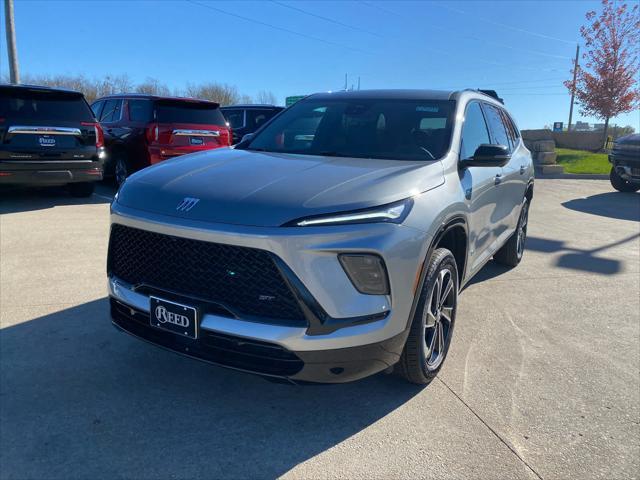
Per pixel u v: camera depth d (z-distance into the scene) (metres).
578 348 3.97
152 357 3.49
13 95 7.82
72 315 4.08
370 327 2.59
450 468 2.55
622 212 10.30
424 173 3.15
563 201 11.68
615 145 12.91
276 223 2.47
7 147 7.71
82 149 8.41
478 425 2.91
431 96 4.20
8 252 5.70
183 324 2.64
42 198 9.19
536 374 3.53
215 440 2.69
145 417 2.85
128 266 2.96
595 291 5.34
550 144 17.38
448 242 3.63
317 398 3.12
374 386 3.29
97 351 3.53
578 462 2.64
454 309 3.49
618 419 3.03
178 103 9.72
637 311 4.79
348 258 2.52
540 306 4.86
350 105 4.25
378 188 2.78
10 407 2.87
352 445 2.70
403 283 2.70
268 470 2.49
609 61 24.53
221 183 2.83
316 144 3.92
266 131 4.33
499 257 6.04
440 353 3.37
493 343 4.01
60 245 6.04
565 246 7.32
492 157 3.53
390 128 3.87
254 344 2.53
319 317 2.49
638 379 3.51
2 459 2.47
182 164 3.30
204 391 3.13
